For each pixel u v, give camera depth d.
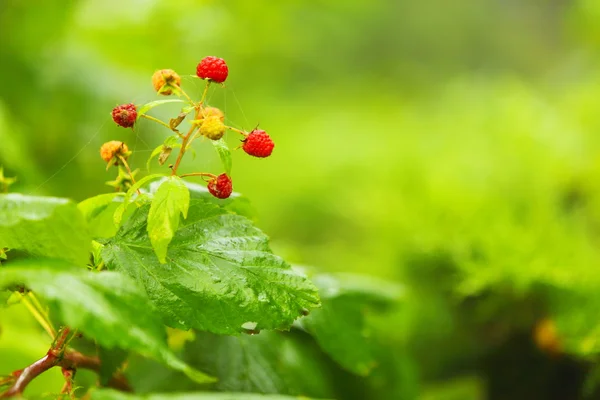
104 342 0.71
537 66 3.28
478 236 1.19
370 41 3.20
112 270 0.78
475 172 1.36
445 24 3.32
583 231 1.24
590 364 1.09
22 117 1.42
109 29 1.63
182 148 0.78
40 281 0.72
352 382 1.00
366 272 1.41
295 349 0.97
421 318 1.27
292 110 2.49
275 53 2.37
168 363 0.72
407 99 2.93
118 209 0.78
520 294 1.13
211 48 1.93
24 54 1.47
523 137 1.40
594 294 1.07
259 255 0.79
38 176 1.15
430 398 1.32
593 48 1.94
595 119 1.49
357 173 1.87
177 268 0.78
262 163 2.03
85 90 1.48
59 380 0.91
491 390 1.21
